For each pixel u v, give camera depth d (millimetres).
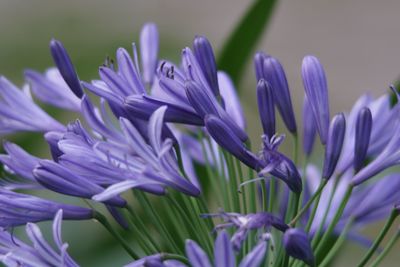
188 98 802
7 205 803
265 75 842
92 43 1539
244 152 791
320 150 978
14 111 887
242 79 976
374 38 2152
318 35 2172
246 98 1040
